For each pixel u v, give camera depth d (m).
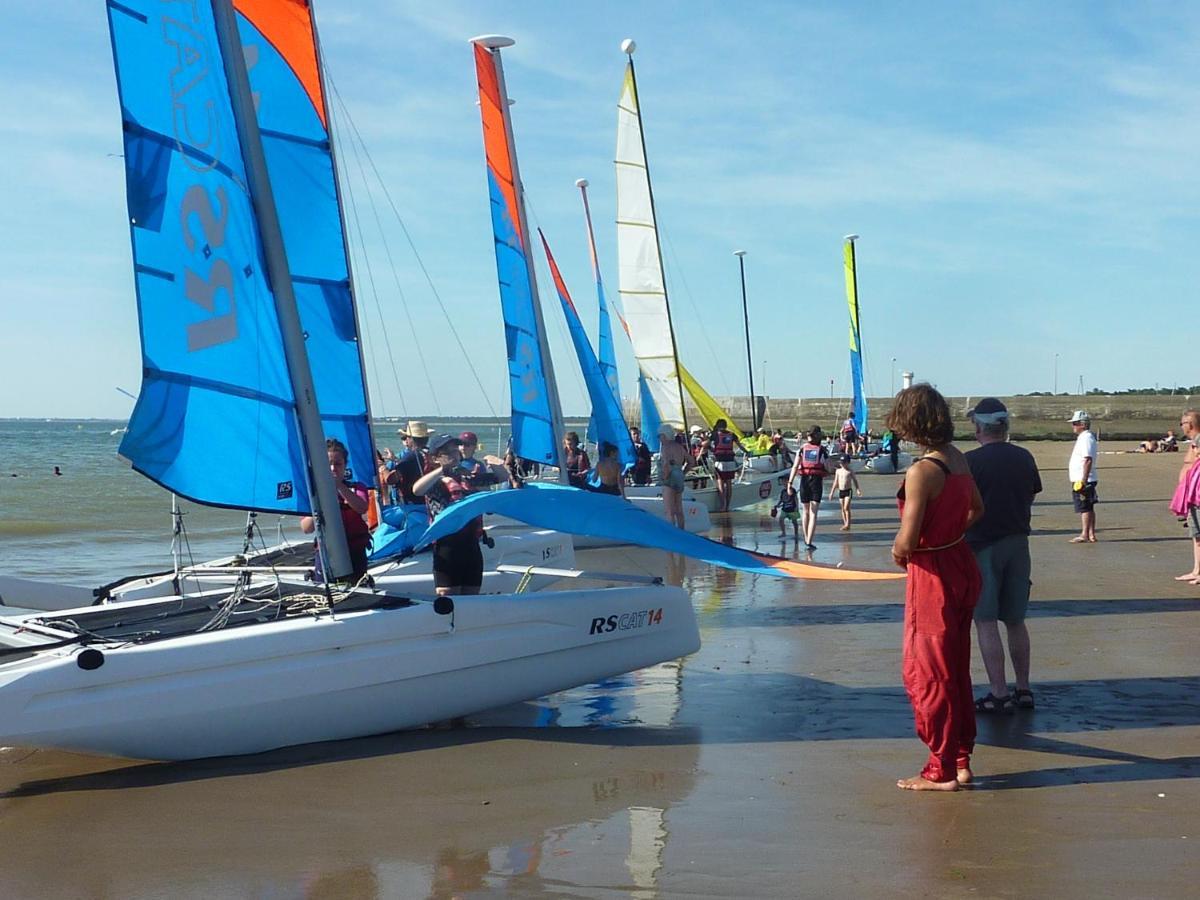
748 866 4.23
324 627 5.88
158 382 5.94
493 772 5.52
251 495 6.28
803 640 8.88
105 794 5.29
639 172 20.12
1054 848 4.32
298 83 9.86
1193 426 11.38
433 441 8.24
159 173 5.98
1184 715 6.32
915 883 4.01
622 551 16.11
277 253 6.39
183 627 6.06
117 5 5.81
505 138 13.53
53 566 15.43
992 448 6.38
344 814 4.94
